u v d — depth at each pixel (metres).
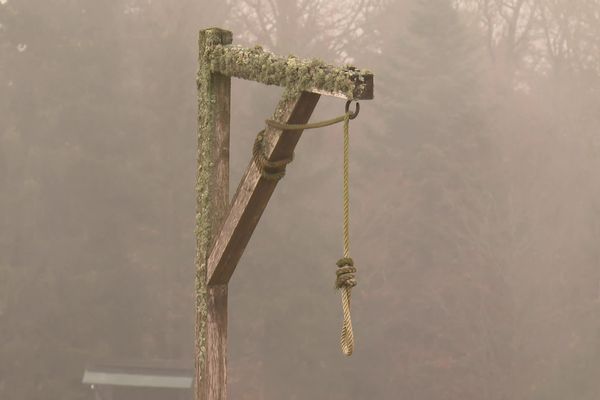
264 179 16.12
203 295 17.95
